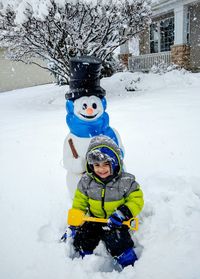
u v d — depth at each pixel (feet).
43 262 7.22
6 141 18.16
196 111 20.25
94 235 7.61
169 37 52.85
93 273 6.72
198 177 10.41
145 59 53.21
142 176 11.12
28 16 27.37
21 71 65.16
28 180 12.04
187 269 6.52
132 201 7.51
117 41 32.73
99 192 7.66
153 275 6.48
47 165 13.44
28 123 23.16
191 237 7.41
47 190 10.97
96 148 7.48
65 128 19.90
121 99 30.45
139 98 29.17
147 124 18.11
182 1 42.19
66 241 7.86
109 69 47.26
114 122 19.47
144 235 7.73
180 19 43.37
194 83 35.12
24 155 15.14
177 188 9.72
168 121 18.30
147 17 34.53
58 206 9.71
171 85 35.81
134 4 31.55
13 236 8.34
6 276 6.88
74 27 29.78
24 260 7.34
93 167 7.67
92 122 8.35
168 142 14.35
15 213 9.57
